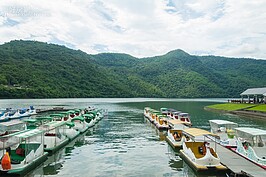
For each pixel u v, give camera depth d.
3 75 147.50
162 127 45.41
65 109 84.50
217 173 20.42
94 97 185.25
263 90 91.25
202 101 165.12
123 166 22.72
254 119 62.50
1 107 88.94
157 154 27.22
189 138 28.81
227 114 75.75
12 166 19.73
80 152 28.12
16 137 23.02
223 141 28.86
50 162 23.86
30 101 130.75
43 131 25.45
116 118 65.38
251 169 19.98
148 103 138.38
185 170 21.58
